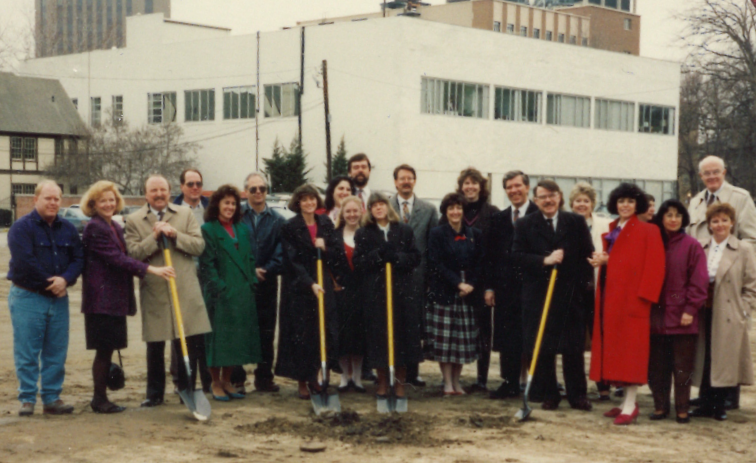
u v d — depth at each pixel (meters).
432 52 37.03
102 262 7.14
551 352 7.56
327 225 8.08
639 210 7.40
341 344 8.20
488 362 8.58
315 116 39.56
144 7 122.94
